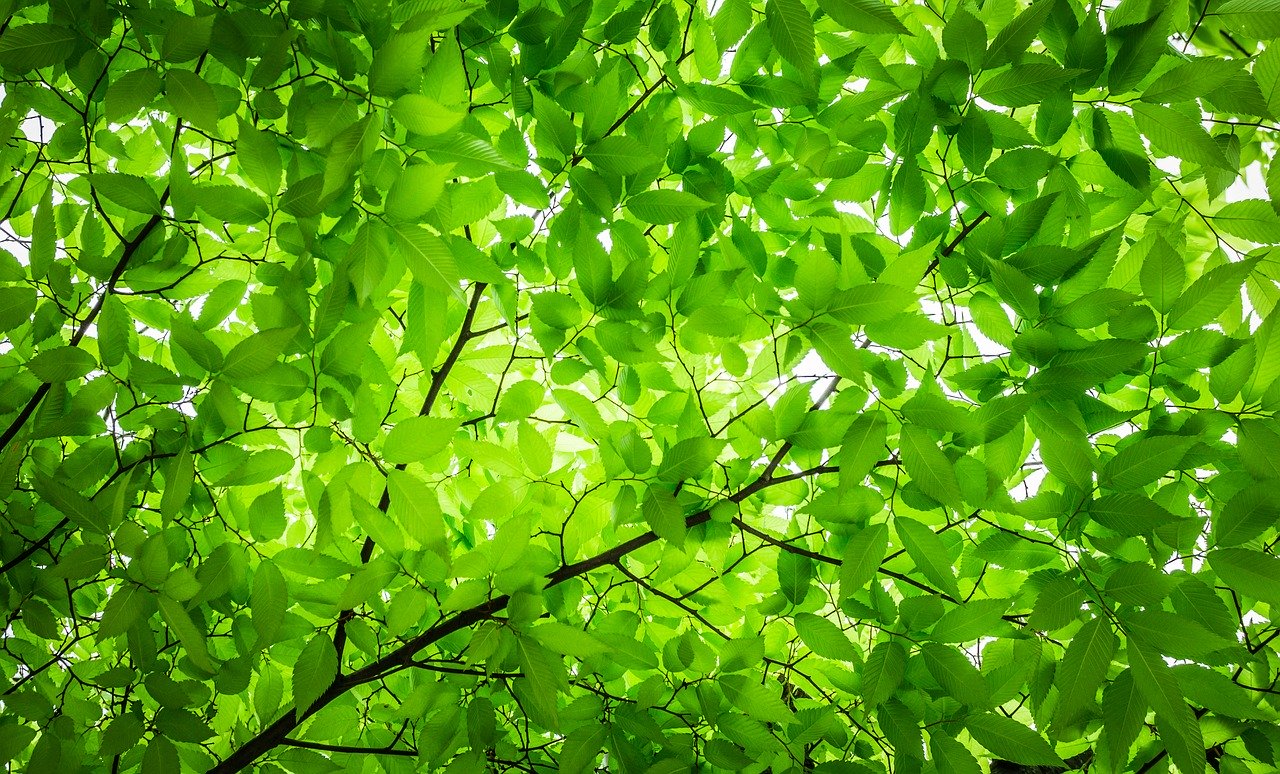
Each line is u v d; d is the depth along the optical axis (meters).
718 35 0.92
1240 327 0.95
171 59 0.85
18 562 0.97
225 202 0.89
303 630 1.01
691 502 0.99
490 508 0.95
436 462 0.95
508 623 0.90
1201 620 0.90
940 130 0.97
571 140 0.92
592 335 0.96
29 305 0.90
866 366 0.90
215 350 0.86
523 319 1.03
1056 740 0.92
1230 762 0.97
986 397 0.95
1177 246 0.95
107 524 0.89
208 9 0.90
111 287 0.91
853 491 0.95
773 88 0.97
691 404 0.97
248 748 1.00
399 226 0.82
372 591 0.90
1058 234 0.93
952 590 0.92
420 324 0.89
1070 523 0.92
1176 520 0.88
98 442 0.96
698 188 0.99
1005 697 0.95
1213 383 0.90
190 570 0.88
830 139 0.99
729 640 0.96
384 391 0.95
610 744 0.97
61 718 0.96
